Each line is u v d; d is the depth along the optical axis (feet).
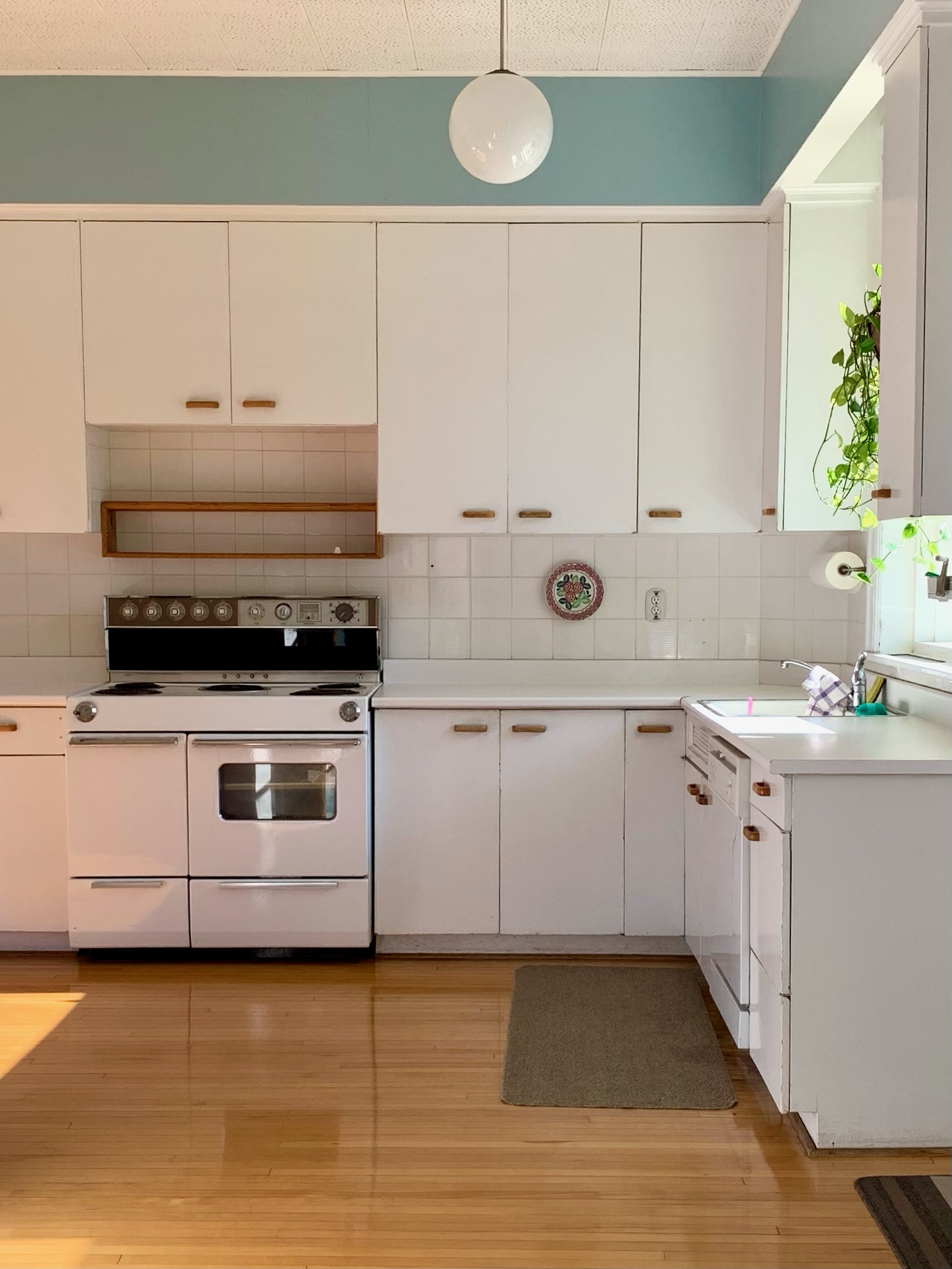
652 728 11.10
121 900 11.22
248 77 11.34
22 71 11.32
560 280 11.44
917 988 7.57
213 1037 9.48
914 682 9.62
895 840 7.51
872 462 9.71
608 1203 6.98
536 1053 9.12
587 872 11.25
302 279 11.44
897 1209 6.89
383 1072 8.80
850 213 10.67
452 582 12.80
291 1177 7.29
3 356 11.55
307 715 11.10
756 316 11.43
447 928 11.30
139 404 11.55
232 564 12.85
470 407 11.51
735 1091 8.51
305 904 11.16
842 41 8.57
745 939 8.58
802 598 12.34
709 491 11.54
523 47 10.78
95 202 11.39
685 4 9.88
